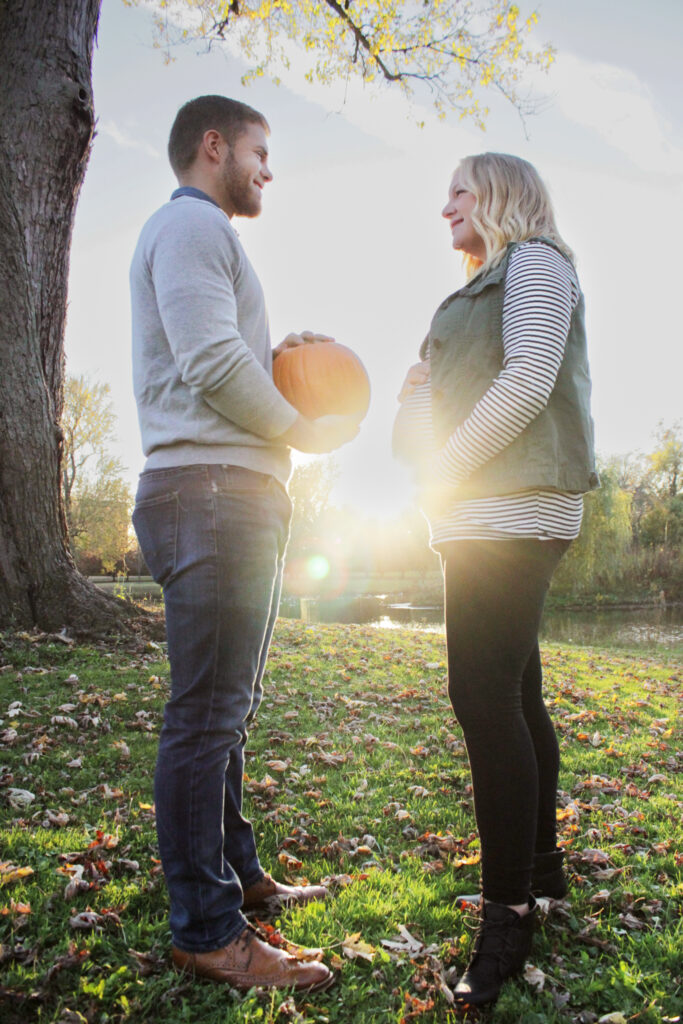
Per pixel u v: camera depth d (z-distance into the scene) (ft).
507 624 5.99
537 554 6.07
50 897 7.15
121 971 5.83
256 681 6.98
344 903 7.31
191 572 5.88
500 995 5.68
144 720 15.71
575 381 6.24
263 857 8.60
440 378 6.49
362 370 7.32
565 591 121.08
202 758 5.80
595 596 118.62
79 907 7.09
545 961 6.33
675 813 11.19
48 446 25.03
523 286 5.94
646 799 12.17
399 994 5.83
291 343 7.59
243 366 5.74
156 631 25.22
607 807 11.33
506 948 5.82
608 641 62.69
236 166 6.83
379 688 21.90
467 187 6.84
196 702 5.85
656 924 7.17
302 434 6.26
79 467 108.99
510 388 5.68
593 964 6.29
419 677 23.99
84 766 12.66
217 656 5.87
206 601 5.83
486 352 6.14
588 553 116.47
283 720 16.98
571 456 6.12
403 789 12.13
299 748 14.66
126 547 119.14
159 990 5.67
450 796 11.71
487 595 6.01
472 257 7.73
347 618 85.46
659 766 14.94
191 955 5.78
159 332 6.31
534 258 6.05
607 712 20.61
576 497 6.36
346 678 22.95
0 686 18.25
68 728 14.96
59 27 24.03
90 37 25.11
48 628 24.23
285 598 132.26
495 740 5.95
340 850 9.08
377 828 10.07
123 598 26.99
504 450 6.02
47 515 25.03
